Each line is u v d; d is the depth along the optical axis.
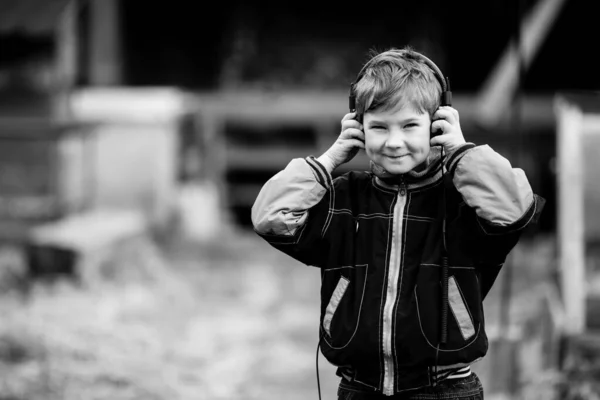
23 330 11.30
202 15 29.17
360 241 4.36
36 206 18.77
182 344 11.92
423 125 4.22
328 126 25.08
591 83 14.67
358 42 27.81
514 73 17.88
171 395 9.52
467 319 4.20
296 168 4.35
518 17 8.97
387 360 4.20
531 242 18.69
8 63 17.53
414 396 4.24
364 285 4.28
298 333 12.84
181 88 28.66
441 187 4.35
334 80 27.48
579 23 14.93
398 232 4.30
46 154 19.19
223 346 11.94
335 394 9.76
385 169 4.29
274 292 15.85
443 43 27.73
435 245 4.26
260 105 24.78
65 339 11.23
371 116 4.24
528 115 22.47
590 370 7.89
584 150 8.42
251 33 27.48
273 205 4.31
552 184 22.58
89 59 24.44
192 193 22.38
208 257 19.34
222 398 9.55
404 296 4.22
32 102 18.77
